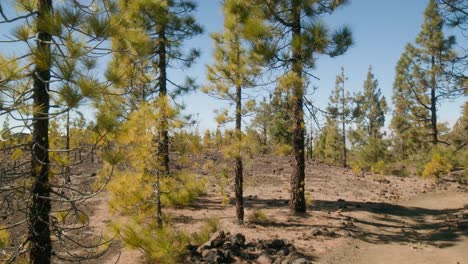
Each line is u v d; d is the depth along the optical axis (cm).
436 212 1416
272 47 996
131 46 523
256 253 830
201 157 2583
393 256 880
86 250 812
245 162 1124
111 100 501
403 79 2448
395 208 1470
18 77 441
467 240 972
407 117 2605
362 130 3712
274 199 1527
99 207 1286
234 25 1064
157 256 595
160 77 1459
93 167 2264
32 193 487
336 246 928
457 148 2042
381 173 2486
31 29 464
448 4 1110
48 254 504
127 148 823
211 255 783
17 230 912
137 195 828
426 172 2177
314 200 1537
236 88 1077
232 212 1266
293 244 914
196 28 1474
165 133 881
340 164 3869
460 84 1320
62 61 411
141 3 524
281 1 1045
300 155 1248
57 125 1269
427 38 2239
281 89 1055
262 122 1145
